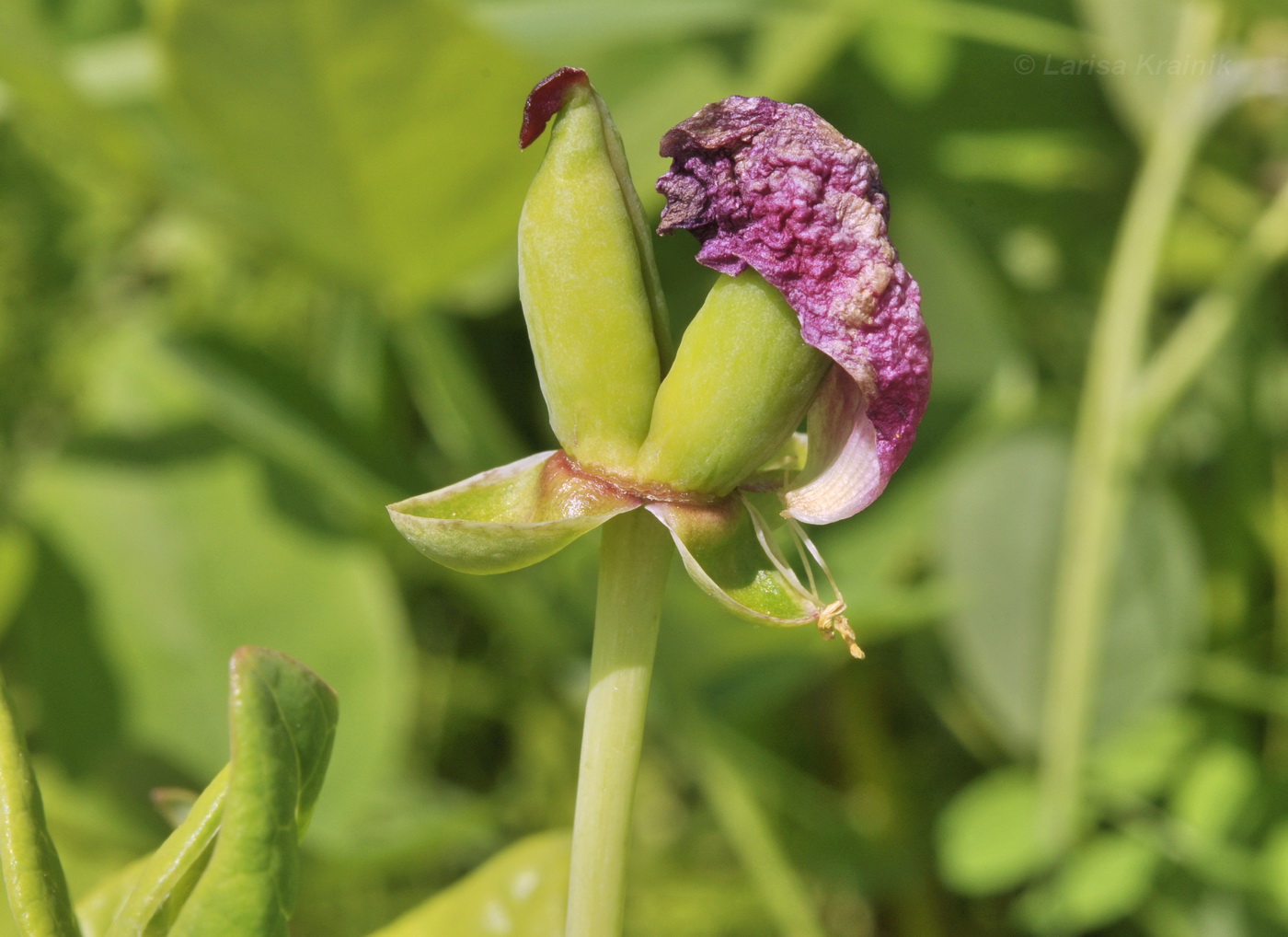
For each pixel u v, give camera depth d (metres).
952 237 0.65
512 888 0.39
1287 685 0.61
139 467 0.68
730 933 0.66
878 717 0.68
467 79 0.50
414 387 0.74
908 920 0.67
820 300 0.34
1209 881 0.57
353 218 0.56
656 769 0.72
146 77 0.65
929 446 0.63
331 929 0.66
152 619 0.65
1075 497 0.56
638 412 0.34
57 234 0.75
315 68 0.48
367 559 0.66
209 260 0.76
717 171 0.34
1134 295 0.55
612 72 0.67
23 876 0.34
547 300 0.34
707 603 0.53
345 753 0.63
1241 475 0.66
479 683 0.72
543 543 0.34
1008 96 0.73
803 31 0.66
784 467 0.35
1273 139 0.70
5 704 0.34
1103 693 0.61
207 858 0.35
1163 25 0.56
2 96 0.64
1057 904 0.57
